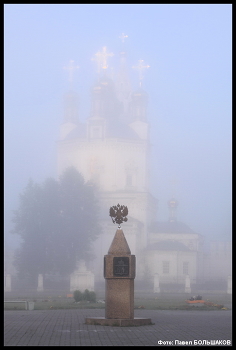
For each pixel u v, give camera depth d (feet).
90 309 129.59
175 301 172.76
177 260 352.08
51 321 84.89
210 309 132.26
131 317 75.25
